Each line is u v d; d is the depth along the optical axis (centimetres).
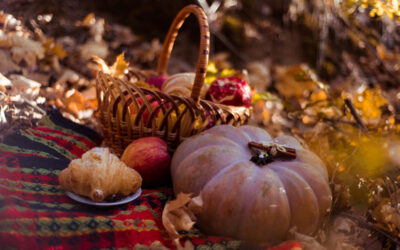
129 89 103
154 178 101
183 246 86
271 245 87
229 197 88
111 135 108
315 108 131
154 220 90
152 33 223
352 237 97
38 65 151
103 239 84
